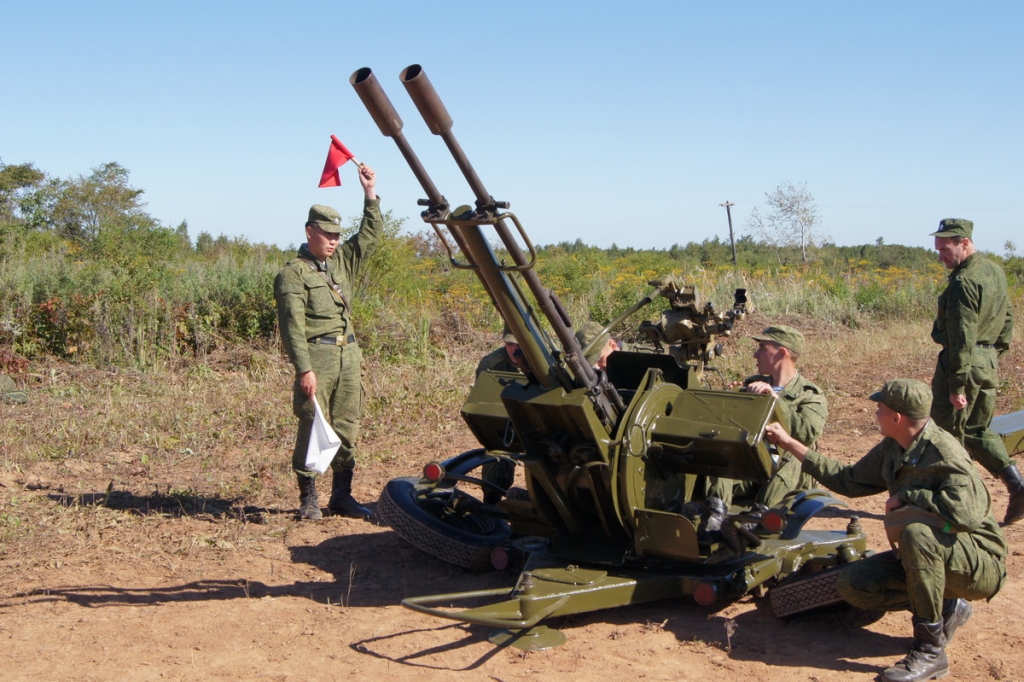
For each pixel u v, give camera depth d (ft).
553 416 14.42
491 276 12.80
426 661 13.75
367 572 17.98
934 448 13.21
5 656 13.88
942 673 13.16
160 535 19.74
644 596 15.01
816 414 17.17
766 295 60.80
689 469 15.42
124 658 13.84
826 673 13.30
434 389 34.94
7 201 109.09
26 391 33.32
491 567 17.94
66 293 41.63
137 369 36.99
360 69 11.35
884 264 157.38
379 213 21.90
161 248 65.72
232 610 15.89
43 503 21.63
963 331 20.33
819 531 18.37
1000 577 13.39
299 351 20.20
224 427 29.55
